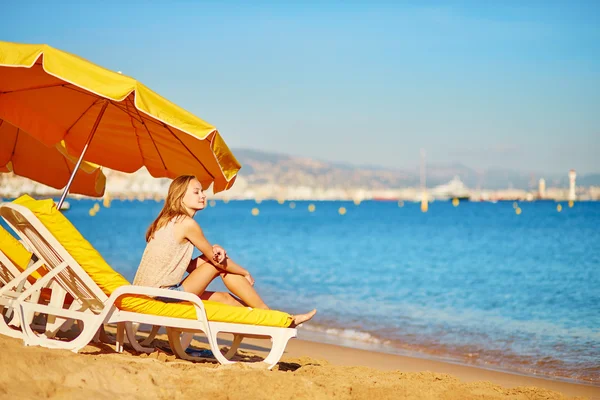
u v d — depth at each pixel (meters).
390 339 9.32
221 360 4.84
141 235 35.88
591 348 8.73
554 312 12.03
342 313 11.73
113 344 5.81
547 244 31.66
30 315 5.20
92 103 5.99
